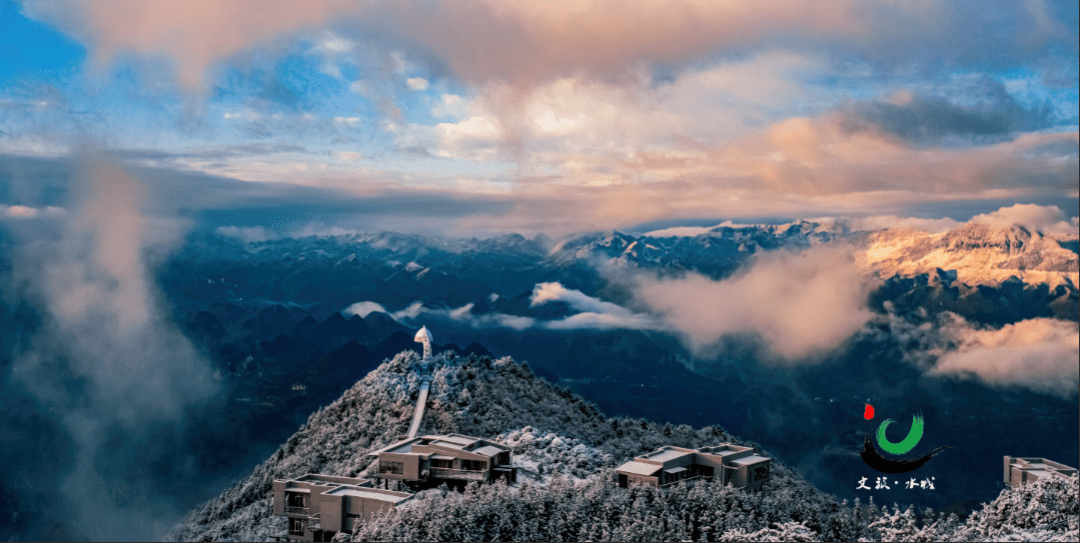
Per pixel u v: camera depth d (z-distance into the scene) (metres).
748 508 153.62
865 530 149.00
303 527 155.62
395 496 152.00
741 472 171.75
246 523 179.38
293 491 156.62
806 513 156.38
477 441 175.12
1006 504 154.00
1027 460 198.50
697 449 182.25
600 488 156.62
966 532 140.50
